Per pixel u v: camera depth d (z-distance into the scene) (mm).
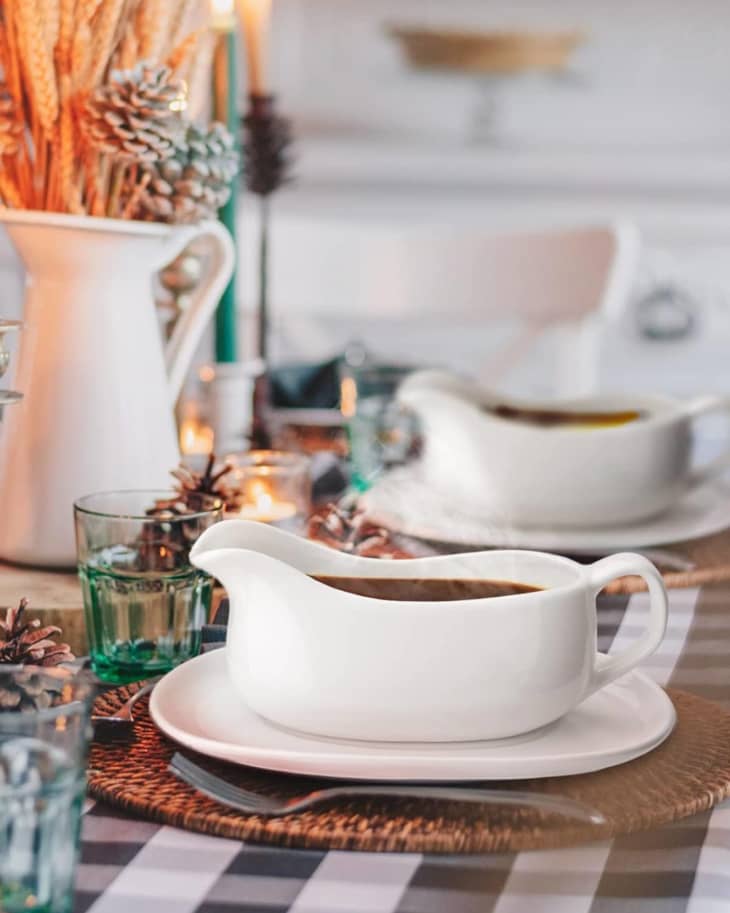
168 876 1142
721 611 1493
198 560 1228
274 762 1189
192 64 1578
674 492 1708
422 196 5680
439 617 1209
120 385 1527
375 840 1154
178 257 1707
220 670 1318
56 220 1481
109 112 1456
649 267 5723
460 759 1183
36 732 1093
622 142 5609
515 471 1674
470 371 5590
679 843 1169
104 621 1358
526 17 5395
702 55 5438
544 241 3520
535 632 1218
